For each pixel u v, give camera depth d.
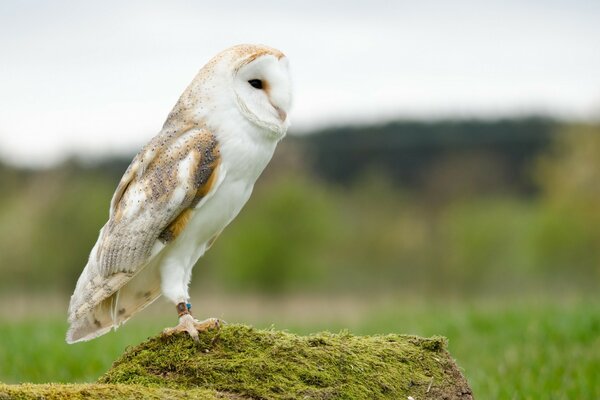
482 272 41.75
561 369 9.59
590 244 39.81
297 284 38.78
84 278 5.57
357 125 67.06
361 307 25.52
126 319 5.86
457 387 5.58
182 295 5.49
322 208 39.06
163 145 5.54
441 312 15.03
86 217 34.16
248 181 5.65
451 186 57.09
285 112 5.63
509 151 63.72
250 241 37.31
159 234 5.43
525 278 41.16
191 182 5.39
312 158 64.19
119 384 4.85
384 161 65.81
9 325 14.53
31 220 34.56
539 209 43.19
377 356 5.52
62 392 4.53
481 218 42.47
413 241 46.06
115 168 42.09
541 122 64.00
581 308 13.95
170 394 4.75
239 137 5.47
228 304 33.91
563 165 42.38
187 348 5.32
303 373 5.23
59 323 14.73
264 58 5.57
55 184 36.41
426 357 5.65
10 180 44.12
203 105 5.54
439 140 65.31
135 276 5.65
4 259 33.91
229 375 5.15
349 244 46.41
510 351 10.66
